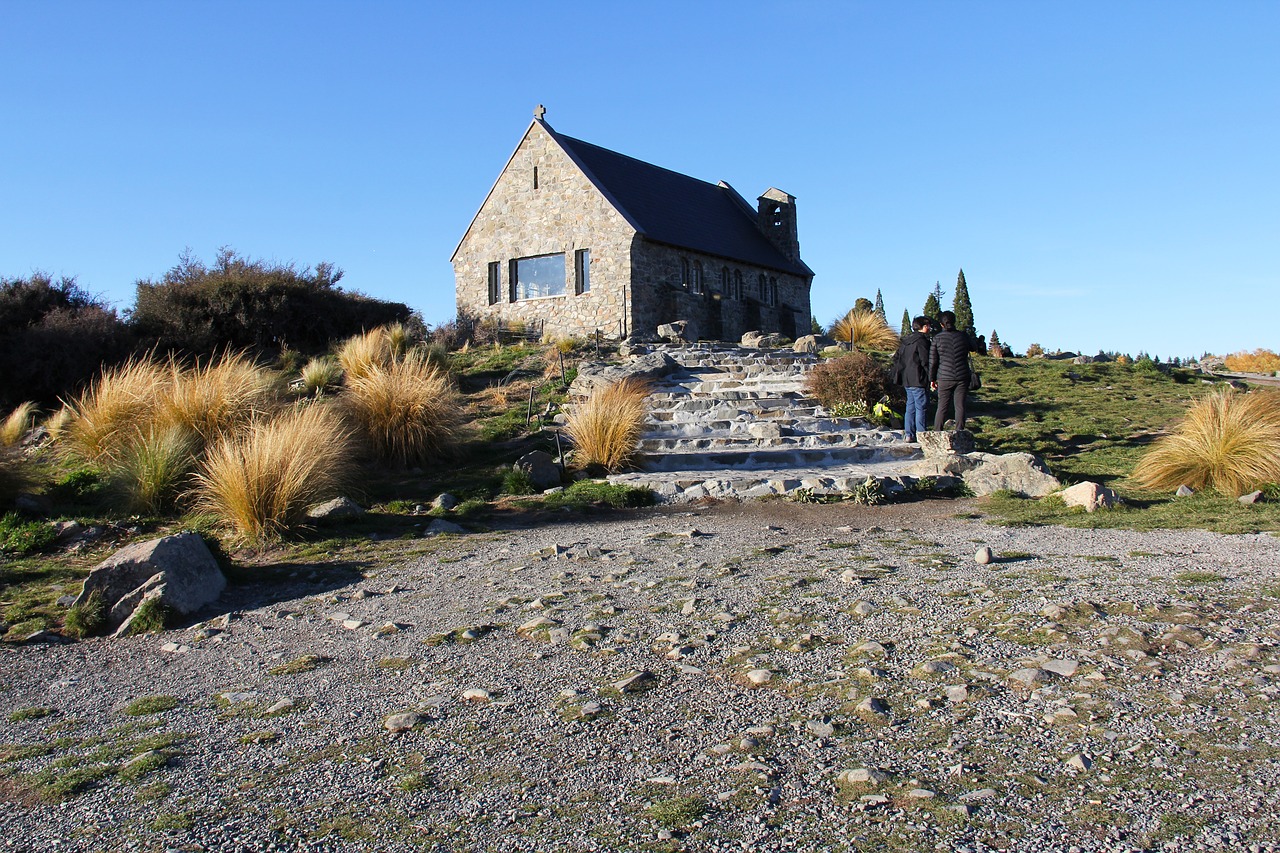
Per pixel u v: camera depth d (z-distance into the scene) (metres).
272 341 24.38
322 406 12.34
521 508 10.86
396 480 12.33
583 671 5.16
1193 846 3.12
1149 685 4.41
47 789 4.07
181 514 10.47
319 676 5.43
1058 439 14.88
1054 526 8.67
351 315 26.20
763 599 6.30
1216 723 3.98
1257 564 6.52
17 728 4.94
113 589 7.03
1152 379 21.17
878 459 13.48
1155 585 6.01
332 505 10.02
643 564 7.63
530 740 4.30
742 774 3.84
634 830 3.46
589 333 28.20
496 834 3.49
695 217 32.88
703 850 3.29
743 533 8.96
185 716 4.95
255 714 4.89
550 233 29.25
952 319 13.04
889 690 4.59
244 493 9.29
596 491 11.31
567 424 14.44
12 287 22.75
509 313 29.89
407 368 14.07
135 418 12.51
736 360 20.34
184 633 6.64
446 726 4.54
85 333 20.50
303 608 7.02
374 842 3.48
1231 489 9.74
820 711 4.42
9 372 19.47
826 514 10.10
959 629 5.38
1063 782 3.61
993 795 3.54
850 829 3.38
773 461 13.59
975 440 14.62
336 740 4.46
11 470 10.62
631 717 4.48
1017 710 4.27
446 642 5.87
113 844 3.57
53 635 6.77
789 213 36.56
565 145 29.20
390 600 7.06
